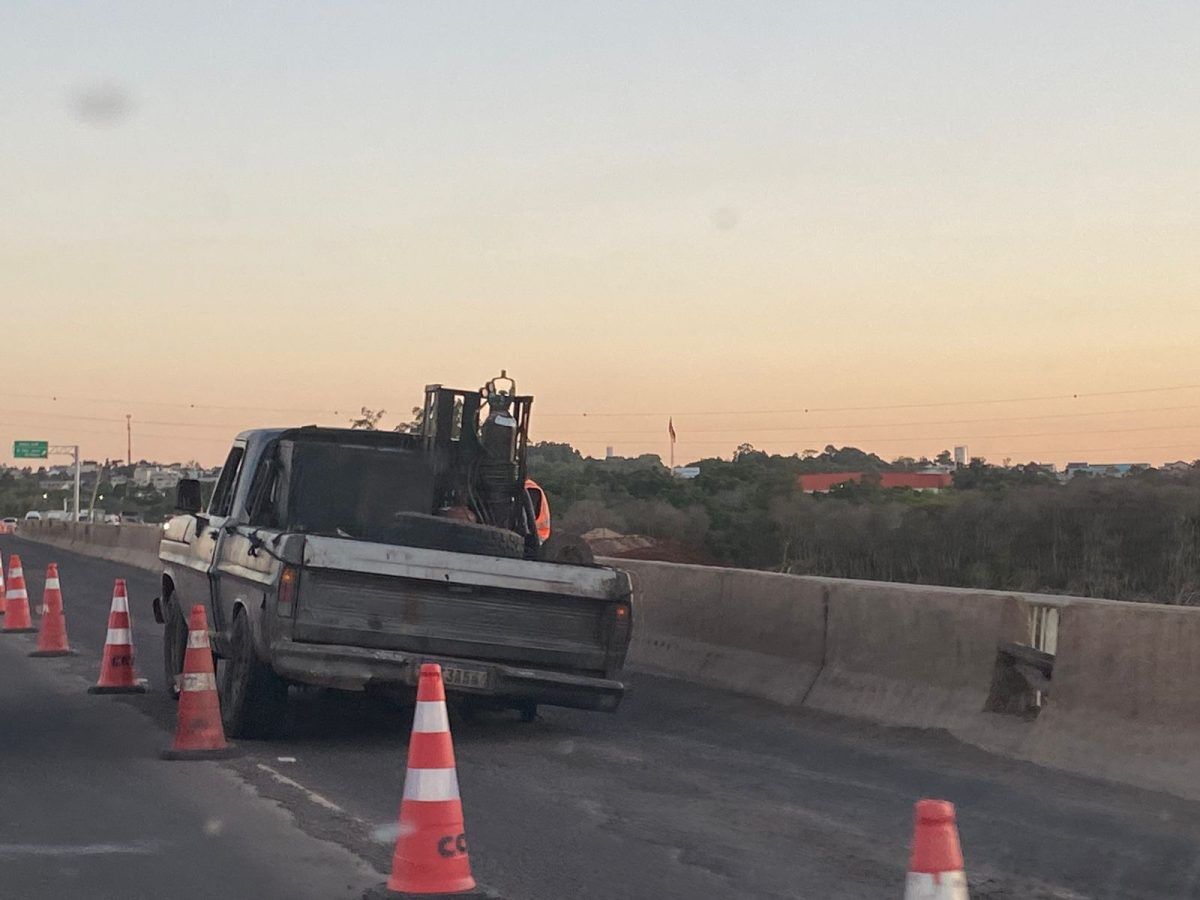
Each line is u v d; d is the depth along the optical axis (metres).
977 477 67.19
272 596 10.41
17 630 20.83
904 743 11.16
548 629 10.90
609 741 11.39
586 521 48.50
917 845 4.47
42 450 105.19
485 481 12.80
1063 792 9.31
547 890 6.89
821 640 13.22
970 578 42.72
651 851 7.68
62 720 12.22
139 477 126.75
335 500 12.00
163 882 6.96
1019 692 11.09
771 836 8.05
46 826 8.11
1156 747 9.50
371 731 11.69
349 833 7.96
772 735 11.63
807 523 48.75
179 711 10.53
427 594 10.63
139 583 33.72
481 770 10.06
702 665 14.88
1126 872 7.36
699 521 49.91
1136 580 39.03
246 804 8.72
